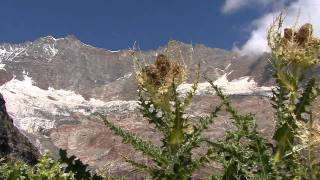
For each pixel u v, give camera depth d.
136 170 0.59
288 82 0.60
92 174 0.58
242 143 0.56
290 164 0.54
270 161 0.53
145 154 0.58
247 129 0.56
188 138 0.60
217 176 0.56
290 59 0.62
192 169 0.57
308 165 0.46
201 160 0.57
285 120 0.57
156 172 0.58
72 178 0.52
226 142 0.57
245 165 0.54
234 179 0.55
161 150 0.59
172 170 0.57
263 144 0.54
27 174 0.50
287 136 0.57
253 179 0.53
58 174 0.50
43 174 0.49
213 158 0.57
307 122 0.48
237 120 0.57
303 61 0.61
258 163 0.53
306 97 0.58
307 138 0.46
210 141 0.57
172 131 0.60
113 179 0.59
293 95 0.58
